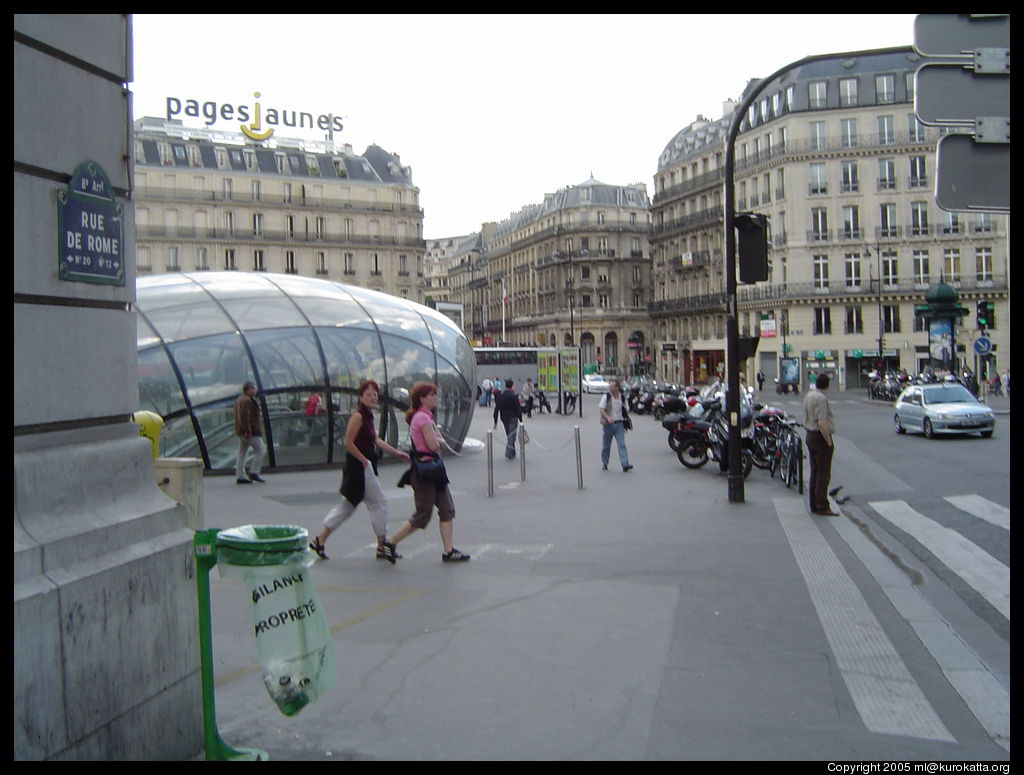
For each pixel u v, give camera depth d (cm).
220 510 1240
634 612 686
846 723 466
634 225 10438
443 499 883
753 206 6869
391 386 1925
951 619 680
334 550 941
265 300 1856
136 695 381
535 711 483
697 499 1322
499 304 13000
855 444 2328
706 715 477
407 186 8012
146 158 7019
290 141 7769
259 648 394
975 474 1608
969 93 458
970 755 427
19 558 328
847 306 6278
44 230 371
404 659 573
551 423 3350
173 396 1678
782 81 6569
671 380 8225
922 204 6172
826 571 830
